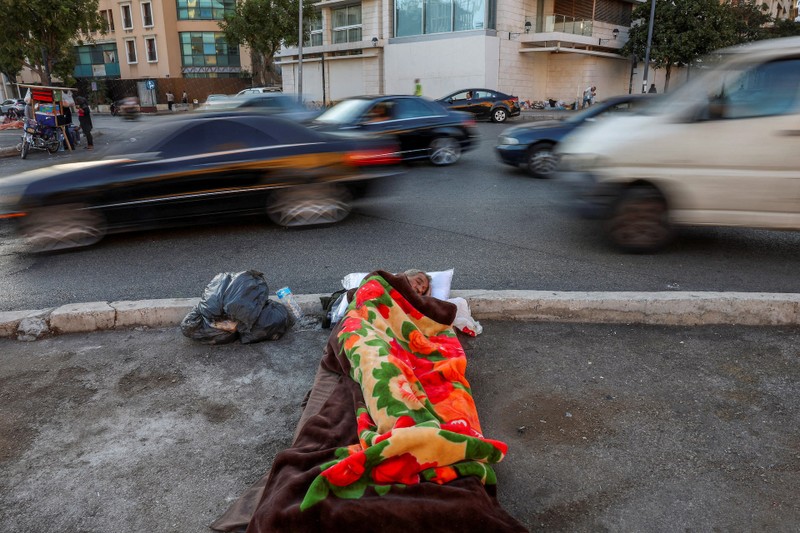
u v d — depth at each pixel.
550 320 4.25
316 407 2.89
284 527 2.04
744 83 5.20
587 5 34.47
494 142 16.89
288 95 16.41
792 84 5.06
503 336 4.02
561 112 31.62
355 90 38.16
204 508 2.53
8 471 2.80
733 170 5.25
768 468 2.67
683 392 3.30
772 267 5.54
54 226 6.39
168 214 6.68
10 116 36.50
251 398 3.39
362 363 2.71
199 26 49.12
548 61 36.00
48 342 4.21
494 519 2.09
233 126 6.89
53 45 29.36
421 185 10.16
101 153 6.75
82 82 51.31
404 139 11.42
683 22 31.92
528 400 3.25
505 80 33.06
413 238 6.75
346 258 6.03
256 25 34.81
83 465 2.84
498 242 6.50
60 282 5.55
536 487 2.57
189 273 5.70
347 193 7.43
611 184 5.69
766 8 38.28
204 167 6.68
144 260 6.16
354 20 37.28
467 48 31.81
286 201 7.15
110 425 3.16
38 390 3.54
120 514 2.51
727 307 4.13
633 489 2.56
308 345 4.02
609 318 4.20
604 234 6.05
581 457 2.77
